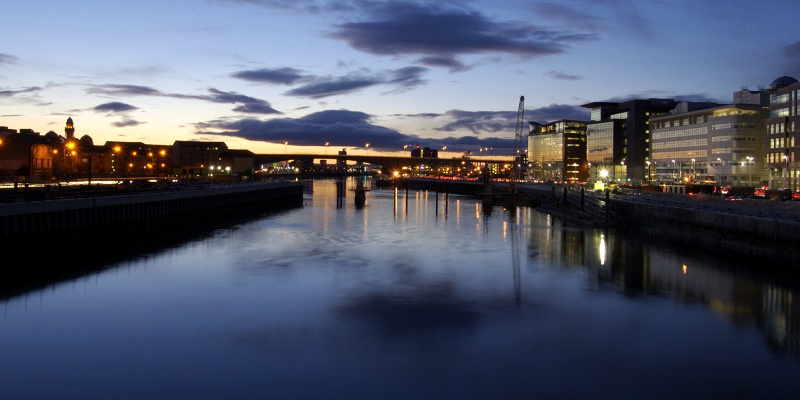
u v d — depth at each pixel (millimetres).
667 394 27344
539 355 32031
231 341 33938
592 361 31203
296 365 30453
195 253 65375
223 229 92125
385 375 29297
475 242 77250
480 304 42562
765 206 76000
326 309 40844
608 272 54875
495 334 35531
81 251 66312
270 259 61344
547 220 111312
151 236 81812
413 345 33500
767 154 166250
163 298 43719
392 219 112250
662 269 56375
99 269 54938
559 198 139250
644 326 37188
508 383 28453
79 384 28000
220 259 61156
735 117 193375
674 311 40688
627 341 34312
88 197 74812
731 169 194000
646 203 95688
